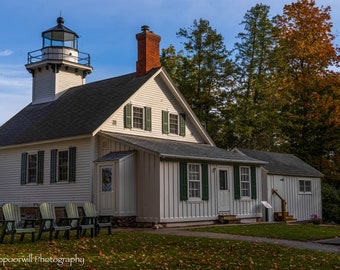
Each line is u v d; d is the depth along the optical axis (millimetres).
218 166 22125
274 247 13719
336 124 35594
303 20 38844
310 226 20953
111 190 19703
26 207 24359
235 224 21312
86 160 21672
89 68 29750
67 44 29328
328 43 38312
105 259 11328
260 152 29125
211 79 38219
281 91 37031
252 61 36875
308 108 38156
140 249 13086
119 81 25688
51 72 28641
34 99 29641
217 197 21844
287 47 38250
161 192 19156
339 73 37281
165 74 24641
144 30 25031
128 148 20406
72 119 23781
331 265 11289
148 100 24031
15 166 25531
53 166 23234
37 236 15578
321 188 31609
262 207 25281
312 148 38062
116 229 18562
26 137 24906
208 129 37812
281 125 37219
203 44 38000
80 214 21500
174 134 25266
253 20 37125
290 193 27422
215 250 13102
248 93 36969
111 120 22031
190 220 20266
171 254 12320
